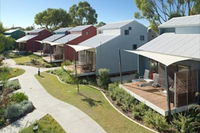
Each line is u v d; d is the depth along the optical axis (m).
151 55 16.14
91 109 15.71
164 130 11.88
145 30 30.23
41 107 16.41
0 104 15.17
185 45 15.77
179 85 12.84
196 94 13.39
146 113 13.50
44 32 57.88
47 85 23.83
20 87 23.03
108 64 27.53
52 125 13.14
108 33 31.86
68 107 16.27
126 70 29.16
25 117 14.33
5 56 52.62
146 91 16.45
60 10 78.62
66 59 38.28
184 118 11.97
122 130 12.29
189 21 18.08
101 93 19.91
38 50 57.44
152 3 36.62
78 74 25.34
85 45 29.34
